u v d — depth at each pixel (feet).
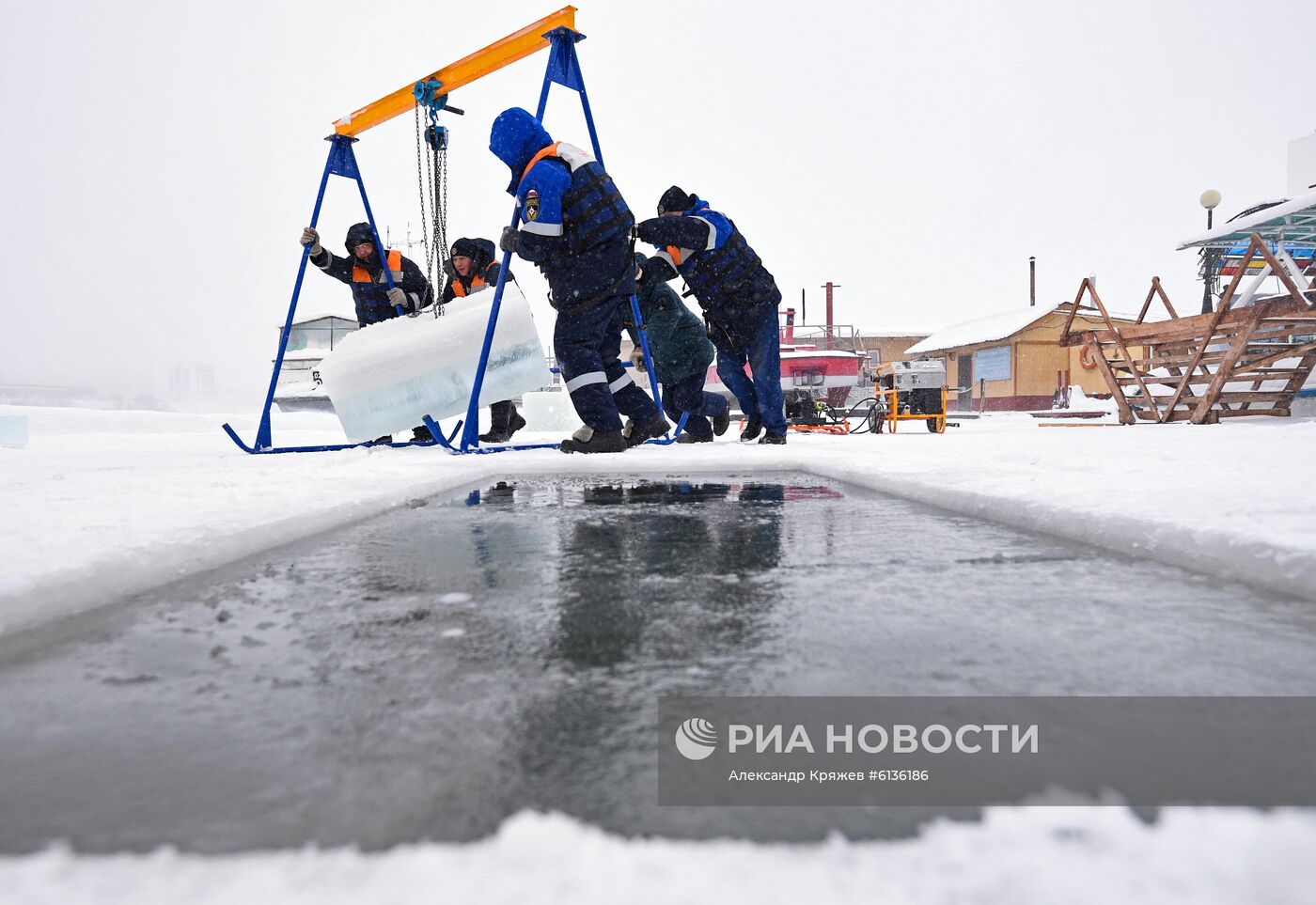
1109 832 1.47
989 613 3.28
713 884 1.28
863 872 1.32
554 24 14.52
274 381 16.76
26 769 1.87
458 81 14.97
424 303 17.84
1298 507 4.79
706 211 16.46
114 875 1.37
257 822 1.57
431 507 7.21
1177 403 29.45
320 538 5.44
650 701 2.27
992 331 88.58
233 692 2.42
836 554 4.64
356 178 17.28
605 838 1.46
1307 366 26.55
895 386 29.30
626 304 15.93
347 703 2.30
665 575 4.11
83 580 3.55
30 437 28.19
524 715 2.17
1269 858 1.36
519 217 12.85
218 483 8.03
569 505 7.25
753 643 2.86
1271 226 28.94
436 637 3.01
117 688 2.47
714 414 19.21
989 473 8.01
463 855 1.41
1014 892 1.25
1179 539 4.32
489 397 13.83
